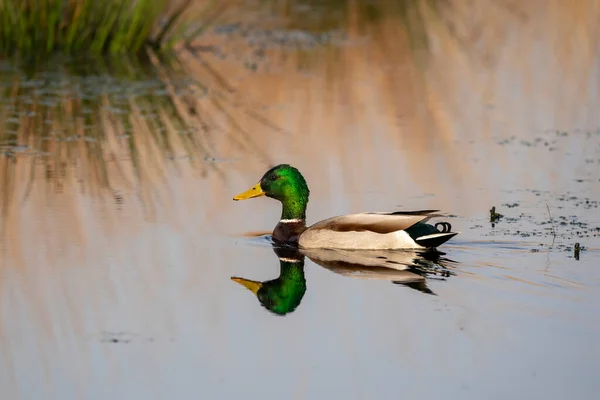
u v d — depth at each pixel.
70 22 23.94
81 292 11.16
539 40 26.06
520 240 12.75
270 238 13.35
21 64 23.31
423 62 24.31
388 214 12.81
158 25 26.55
